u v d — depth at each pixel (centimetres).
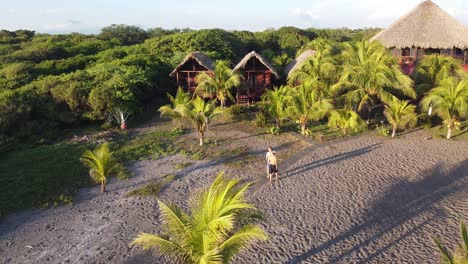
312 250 1157
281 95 2312
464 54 3130
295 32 7088
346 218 1333
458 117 2169
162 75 3678
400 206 1408
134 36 6731
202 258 717
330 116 2312
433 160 1836
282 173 1742
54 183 1686
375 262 1095
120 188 1650
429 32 3122
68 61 3644
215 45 5084
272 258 1121
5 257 1180
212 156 2006
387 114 2225
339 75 2670
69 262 1143
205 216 787
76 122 2606
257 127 2527
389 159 1869
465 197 1458
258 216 859
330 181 1636
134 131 2536
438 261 1087
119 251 1185
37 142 2256
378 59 2489
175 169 1842
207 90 2903
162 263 1118
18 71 3175
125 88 2755
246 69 3209
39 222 1384
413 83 2502
